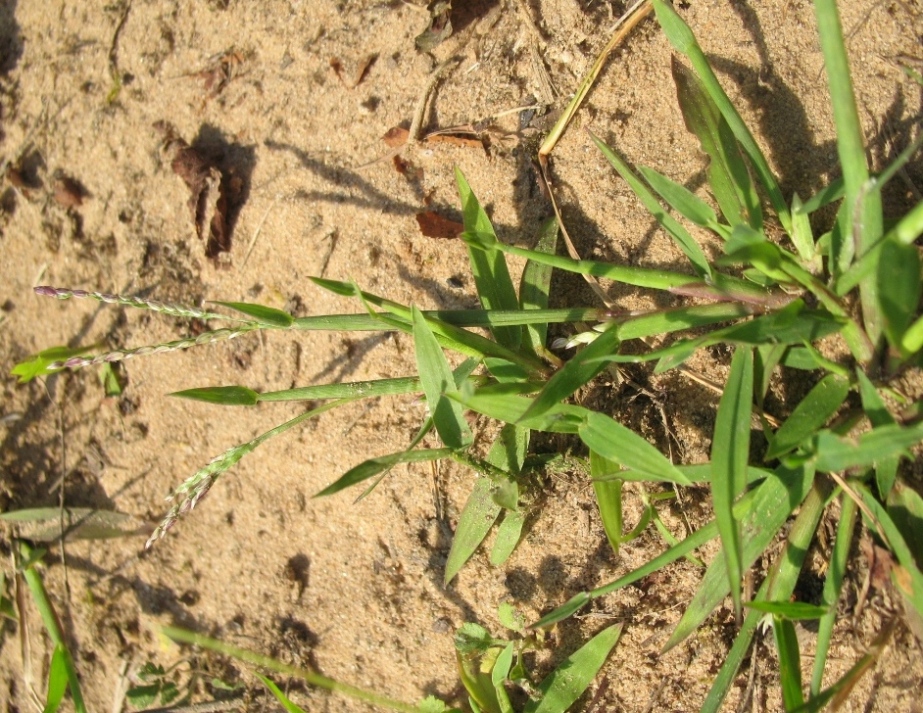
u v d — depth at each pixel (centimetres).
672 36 26
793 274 24
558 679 28
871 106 28
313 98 31
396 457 26
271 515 31
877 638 26
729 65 29
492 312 27
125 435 33
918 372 26
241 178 32
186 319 32
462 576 29
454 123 30
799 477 25
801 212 26
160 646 33
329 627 31
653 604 28
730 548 23
